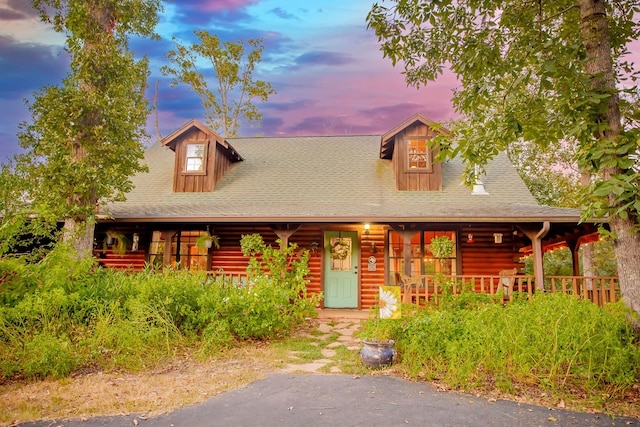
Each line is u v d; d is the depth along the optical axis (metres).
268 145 15.23
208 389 4.61
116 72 9.91
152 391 4.54
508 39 6.91
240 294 7.42
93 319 6.36
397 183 11.73
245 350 6.52
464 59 6.35
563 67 5.23
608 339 4.89
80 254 9.18
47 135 9.09
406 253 9.74
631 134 4.86
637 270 5.57
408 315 7.07
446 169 12.65
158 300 6.78
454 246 11.16
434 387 4.77
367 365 5.58
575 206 17.94
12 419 3.73
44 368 4.98
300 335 7.91
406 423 3.73
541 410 4.10
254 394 4.48
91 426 3.60
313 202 11.12
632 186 4.52
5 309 5.71
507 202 10.88
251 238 10.77
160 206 11.21
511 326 5.31
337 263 11.62
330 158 13.82
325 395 4.47
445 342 5.55
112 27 10.60
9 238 6.66
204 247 11.77
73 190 9.21
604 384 4.73
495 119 6.18
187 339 6.65
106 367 5.43
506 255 11.05
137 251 11.95
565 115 5.31
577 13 6.95
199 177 12.38
